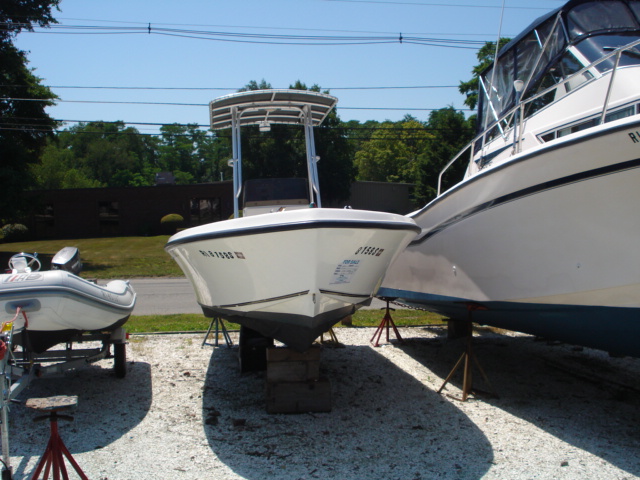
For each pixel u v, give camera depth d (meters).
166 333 8.88
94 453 4.50
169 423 5.16
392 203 37.50
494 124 6.35
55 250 26.48
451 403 5.70
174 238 5.57
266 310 5.25
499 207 5.32
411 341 8.55
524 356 7.72
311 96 7.31
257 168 31.55
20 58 22.58
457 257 6.02
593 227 4.55
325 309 5.21
